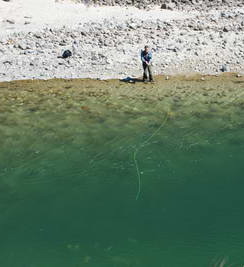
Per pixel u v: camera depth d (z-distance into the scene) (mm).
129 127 16516
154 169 13938
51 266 10031
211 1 32875
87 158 14617
